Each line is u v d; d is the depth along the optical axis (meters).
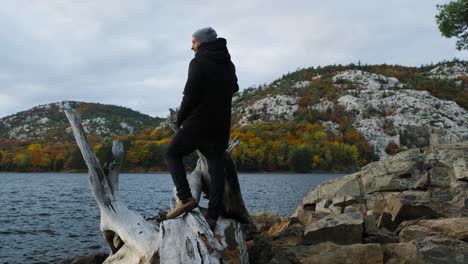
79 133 5.43
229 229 4.91
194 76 4.30
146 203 33.06
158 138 169.00
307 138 163.00
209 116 4.44
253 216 10.63
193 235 4.32
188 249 4.20
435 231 7.15
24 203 35.12
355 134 194.25
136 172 129.00
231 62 4.65
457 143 12.00
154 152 133.12
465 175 10.34
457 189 10.12
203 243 4.28
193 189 5.29
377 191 11.20
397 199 8.61
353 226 7.40
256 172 138.75
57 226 21.52
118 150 5.72
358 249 6.43
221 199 4.94
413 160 11.50
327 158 145.38
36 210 29.55
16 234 18.83
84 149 5.41
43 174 121.62
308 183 72.88
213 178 4.71
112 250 5.77
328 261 6.30
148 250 4.49
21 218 24.86
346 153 154.88
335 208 10.95
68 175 116.25
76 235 18.61
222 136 4.64
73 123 5.46
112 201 5.42
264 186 62.03
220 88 4.41
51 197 42.31
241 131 166.38
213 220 4.81
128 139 139.50
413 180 11.08
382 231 7.80
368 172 11.87
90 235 18.64
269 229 9.79
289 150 143.25
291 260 6.20
